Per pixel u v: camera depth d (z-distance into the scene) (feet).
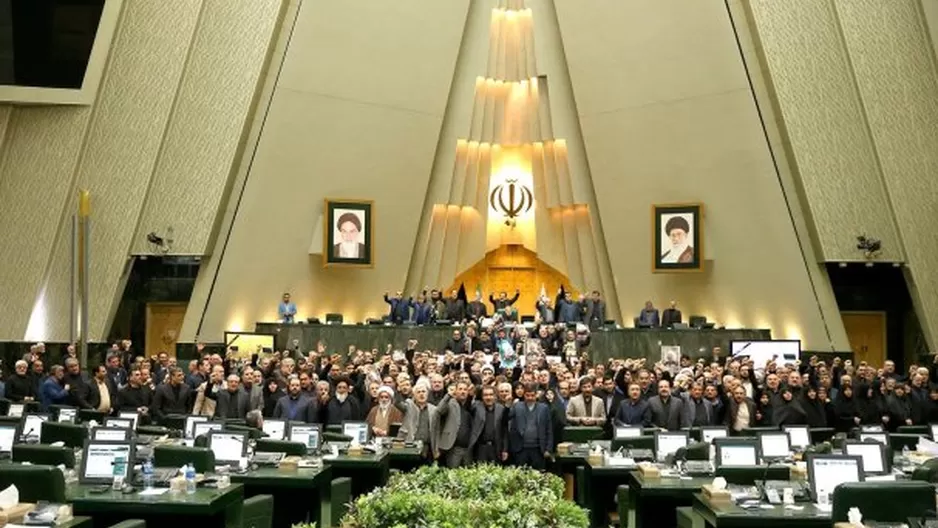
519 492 22.72
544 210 95.81
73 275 65.46
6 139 79.82
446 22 87.25
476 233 95.45
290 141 83.46
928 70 77.82
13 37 77.00
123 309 85.35
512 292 98.48
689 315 85.92
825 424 49.14
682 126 84.07
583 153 91.25
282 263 84.89
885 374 54.29
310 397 46.96
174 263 85.97
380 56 85.40
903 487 23.77
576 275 94.27
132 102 80.43
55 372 50.70
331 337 78.59
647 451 37.96
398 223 88.58
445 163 91.30
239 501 28.53
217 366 48.26
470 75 91.35
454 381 46.65
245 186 82.84
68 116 79.66
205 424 39.01
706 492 27.40
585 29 86.99
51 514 23.18
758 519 25.23
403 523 20.49
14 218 80.12
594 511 38.65
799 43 79.05
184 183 81.46
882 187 78.95
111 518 27.32
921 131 78.33
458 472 25.05
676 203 85.25
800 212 80.69
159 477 28.53
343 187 86.22
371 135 86.33
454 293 95.20
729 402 46.98
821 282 80.43
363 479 38.99
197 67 81.05
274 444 35.58
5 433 35.68
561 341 74.95
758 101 80.84
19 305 79.87
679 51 82.99
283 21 81.76
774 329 82.02
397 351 72.49
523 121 95.96
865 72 78.38
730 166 82.69
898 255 79.05
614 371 59.72
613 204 88.63
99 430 32.63
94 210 80.74
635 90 85.61
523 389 42.91
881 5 77.97
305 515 33.91
